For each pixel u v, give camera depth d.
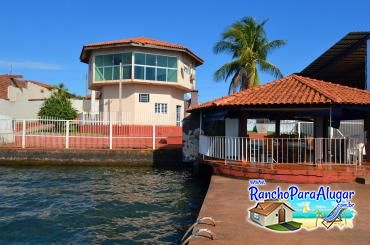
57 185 16.67
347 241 6.29
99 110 39.62
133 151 23.86
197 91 27.64
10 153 23.81
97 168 22.91
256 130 36.06
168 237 9.29
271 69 32.50
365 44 17.44
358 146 13.82
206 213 8.01
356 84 25.34
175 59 35.47
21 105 41.84
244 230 6.80
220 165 14.30
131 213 11.66
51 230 9.81
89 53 36.34
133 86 34.75
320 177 12.09
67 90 53.47
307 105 13.20
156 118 35.12
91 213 11.63
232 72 33.50
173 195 14.50
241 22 33.69
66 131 24.81
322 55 19.59
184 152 22.81
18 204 12.80
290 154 15.52
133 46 33.47
